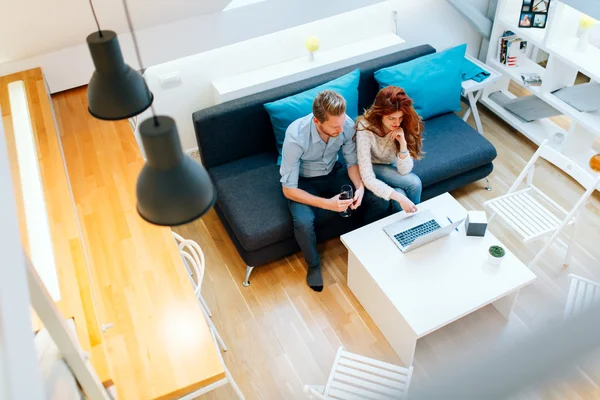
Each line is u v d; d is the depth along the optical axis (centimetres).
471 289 248
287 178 285
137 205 136
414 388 52
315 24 359
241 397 232
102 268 224
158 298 213
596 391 225
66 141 286
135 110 175
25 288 78
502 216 294
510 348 47
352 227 318
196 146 379
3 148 93
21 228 214
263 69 359
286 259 321
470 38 423
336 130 265
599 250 313
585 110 348
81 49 309
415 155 295
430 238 265
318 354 272
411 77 338
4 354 63
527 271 255
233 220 295
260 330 283
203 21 317
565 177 360
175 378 189
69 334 142
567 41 358
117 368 192
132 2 278
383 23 382
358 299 293
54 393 134
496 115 416
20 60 302
